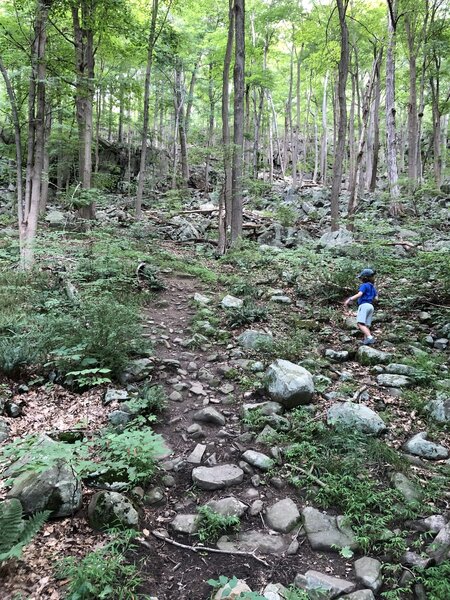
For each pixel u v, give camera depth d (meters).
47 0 8.45
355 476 3.55
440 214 16.61
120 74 17.53
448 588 2.55
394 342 6.42
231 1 12.89
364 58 25.69
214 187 25.72
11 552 2.35
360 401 4.70
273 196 23.14
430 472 3.64
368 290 6.50
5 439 3.92
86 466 2.93
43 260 9.22
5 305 6.71
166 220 16.31
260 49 26.20
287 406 4.61
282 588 2.64
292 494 3.50
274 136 41.56
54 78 8.84
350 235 12.67
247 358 5.84
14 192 18.56
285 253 10.53
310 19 21.11
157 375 5.29
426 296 7.82
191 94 25.72
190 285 9.27
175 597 2.60
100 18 12.16
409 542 2.98
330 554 2.95
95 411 4.42
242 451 3.98
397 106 32.59
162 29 16.92
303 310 7.84
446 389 4.91
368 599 2.56
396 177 16.98
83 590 2.42
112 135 31.67
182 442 4.14
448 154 30.11
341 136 13.66
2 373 4.91
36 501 3.00
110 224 14.42
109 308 5.84
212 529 3.10
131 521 3.05
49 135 17.08
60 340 5.27
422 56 22.00
